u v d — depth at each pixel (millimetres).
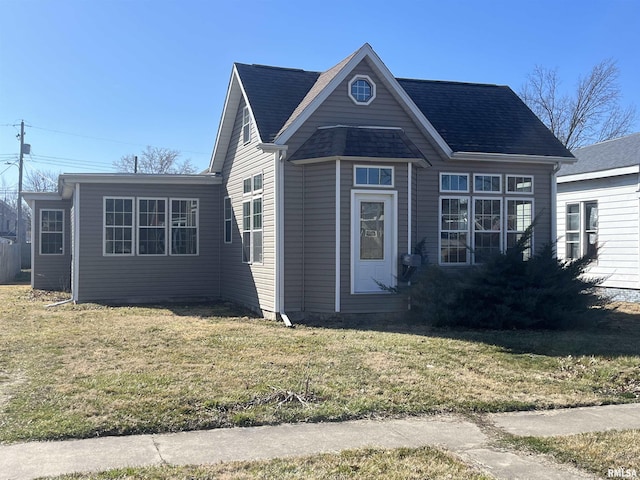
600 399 6941
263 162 13305
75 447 5109
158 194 16500
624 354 9211
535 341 10195
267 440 5359
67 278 21406
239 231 15250
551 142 15000
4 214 71250
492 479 4520
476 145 14180
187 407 6141
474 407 6508
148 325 11633
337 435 5539
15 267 30125
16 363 8125
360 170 12266
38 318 12672
